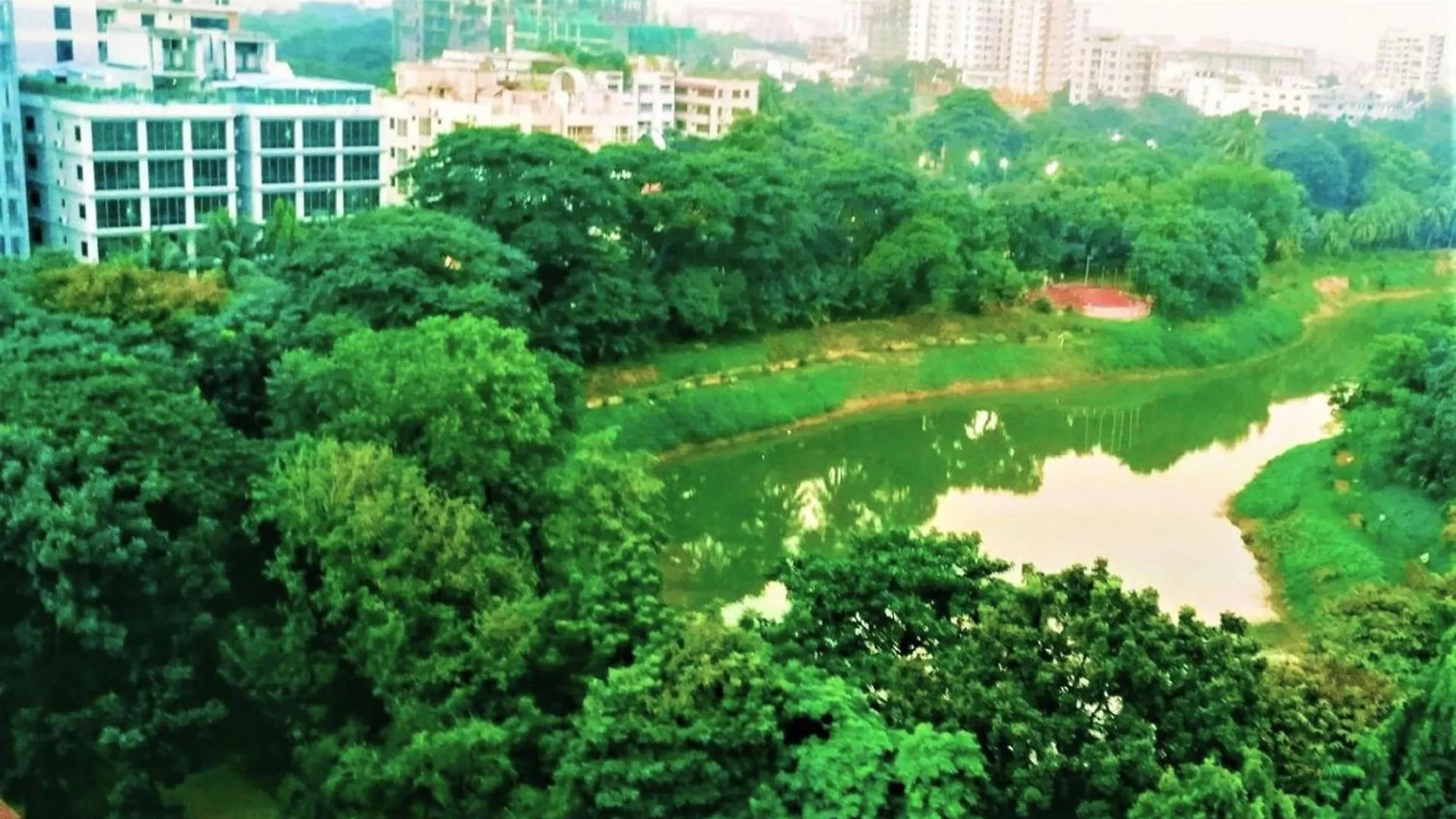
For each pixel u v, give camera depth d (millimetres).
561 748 35531
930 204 104000
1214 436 87875
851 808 30953
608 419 77438
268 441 46156
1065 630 34000
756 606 56969
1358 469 70062
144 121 87250
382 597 39312
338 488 40719
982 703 32719
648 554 40750
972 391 94812
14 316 54656
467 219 76688
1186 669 33062
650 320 87500
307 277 62594
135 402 42406
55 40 98625
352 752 36625
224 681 40562
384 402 45312
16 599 38156
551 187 79125
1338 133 157125
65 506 36125
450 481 44250
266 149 95750
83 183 85875
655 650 35406
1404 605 42969
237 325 56688
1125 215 117938
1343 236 131625
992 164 162250
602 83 135125
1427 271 131750
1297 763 33188
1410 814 31094
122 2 103188
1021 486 76875
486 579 40062
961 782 30922
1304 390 99438
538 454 47156
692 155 94500
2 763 37844
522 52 147250
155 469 39844
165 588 38469
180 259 72938
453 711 37062
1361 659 39469
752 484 77062
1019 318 104688
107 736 35750
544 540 44500
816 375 91000
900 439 86125
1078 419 91188
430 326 49969
